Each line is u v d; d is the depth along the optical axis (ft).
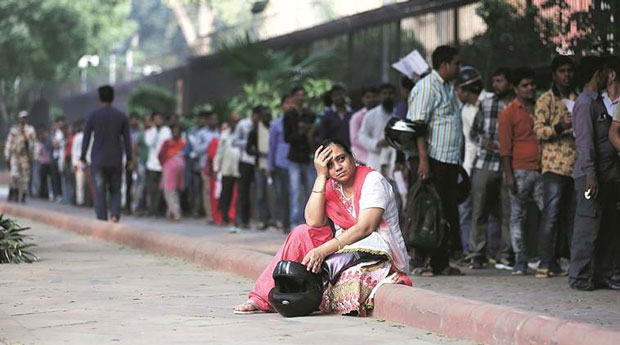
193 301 35.09
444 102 45.55
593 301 37.22
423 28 71.00
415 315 29.71
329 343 27.02
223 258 44.91
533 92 46.62
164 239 52.85
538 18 57.62
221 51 99.66
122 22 222.07
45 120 207.51
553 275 45.24
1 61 207.00
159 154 86.89
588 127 39.99
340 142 32.60
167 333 28.35
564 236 48.37
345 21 84.74
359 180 32.55
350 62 84.28
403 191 55.31
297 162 68.08
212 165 82.38
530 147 46.62
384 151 57.16
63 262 48.29
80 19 210.38
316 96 87.45
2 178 205.87
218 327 29.48
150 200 93.20
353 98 82.89
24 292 37.06
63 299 35.19
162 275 43.06
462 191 46.83
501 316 26.71
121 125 70.33
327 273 32.12
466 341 27.48
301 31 94.58
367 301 31.81
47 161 127.85
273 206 88.58
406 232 45.01
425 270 45.47
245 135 76.28
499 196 50.98
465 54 64.85
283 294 31.40
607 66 40.45
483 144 48.98
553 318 25.53
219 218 82.74
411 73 50.57
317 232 32.71
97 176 69.72
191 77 124.77
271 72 95.20
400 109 54.49
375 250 32.07
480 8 61.82
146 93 132.36
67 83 220.23
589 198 39.99
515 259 47.65
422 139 45.16
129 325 29.68
